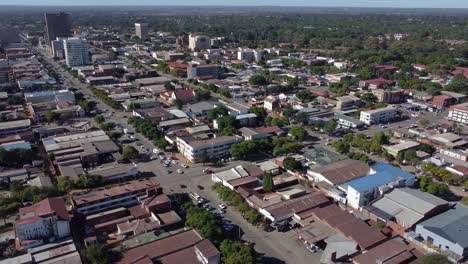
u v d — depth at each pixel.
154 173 173.88
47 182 158.75
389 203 138.88
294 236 127.81
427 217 130.75
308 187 160.75
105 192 143.62
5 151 174.62
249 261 107.81
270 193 153.25
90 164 181.25
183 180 167.25
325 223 130.62
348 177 160.38
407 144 196.75
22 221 119.31
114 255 112.81
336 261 113.19
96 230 127.69
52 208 125.94
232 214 140.88
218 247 119.44
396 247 116.81
